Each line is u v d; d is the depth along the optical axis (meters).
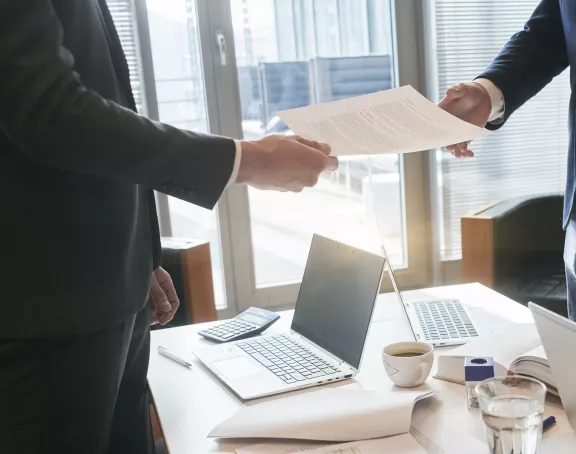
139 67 2.65
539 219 2.51
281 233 2.94
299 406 0.99
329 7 2.83
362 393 1.02
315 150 0.91
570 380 0.83
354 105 1.08
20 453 0.86
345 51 2.89
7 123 0.75
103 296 0.87
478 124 1.43
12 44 0.73
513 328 1.22
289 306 2.93
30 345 0.84
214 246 2.86
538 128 3.12
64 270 0.84
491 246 2.39
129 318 0.94
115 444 1.10
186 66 2.71
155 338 1.48
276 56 2.80
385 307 1.58
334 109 1.09
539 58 1.48
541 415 0.74
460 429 0.92
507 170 3.12
